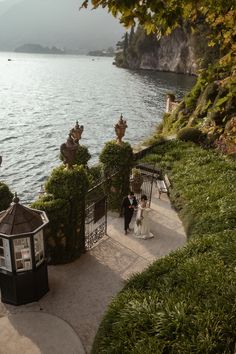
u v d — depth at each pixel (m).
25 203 21.11
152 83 100.75
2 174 26.09
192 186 13.90
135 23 4.67
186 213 12.28
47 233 9.05
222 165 15.46
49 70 166.50
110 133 42.03
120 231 11.42
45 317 7.68
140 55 157.25
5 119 48.56
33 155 31.25
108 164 12.20
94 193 12.48
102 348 6.13
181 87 89.88
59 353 6.79
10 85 97.00
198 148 18.17
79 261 9.72
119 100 69.69
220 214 11.17
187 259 8.42
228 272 7.48
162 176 15.70
